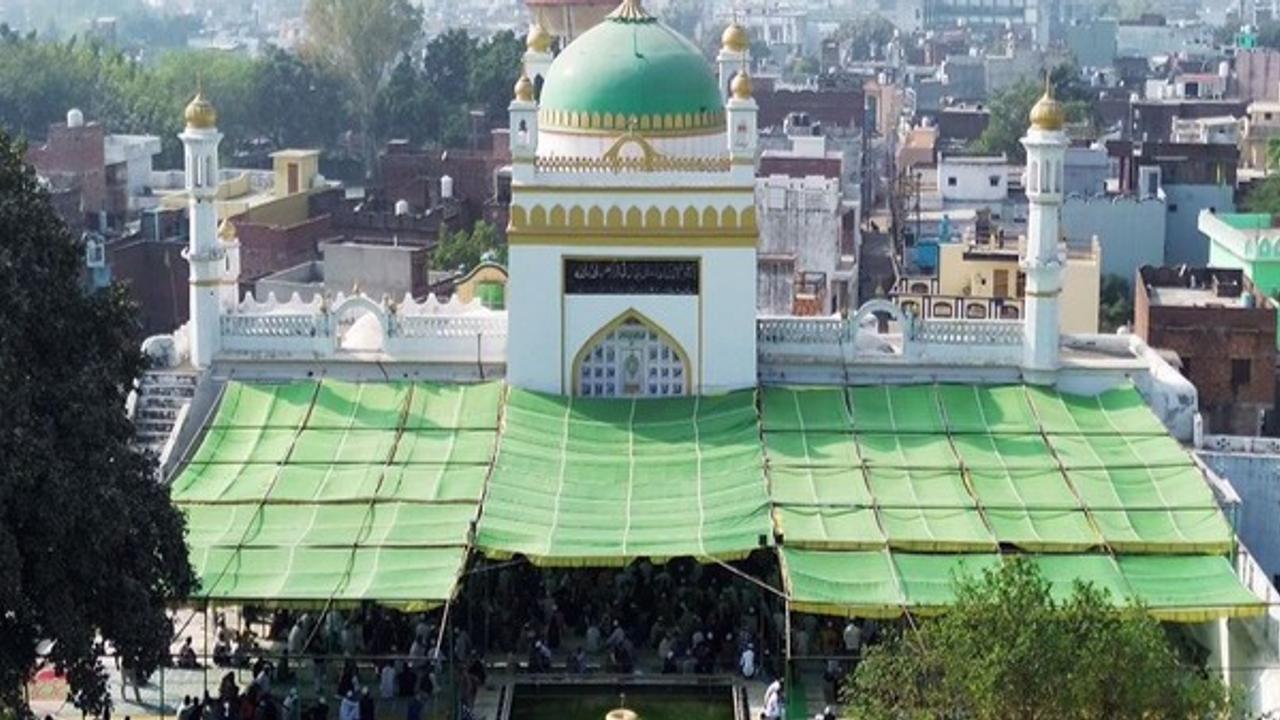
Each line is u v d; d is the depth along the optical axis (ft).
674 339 198.39
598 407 195.31
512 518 173.27
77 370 143.43
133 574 143.43
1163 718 133.90
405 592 160.25
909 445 187.52
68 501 135.13
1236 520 184.75
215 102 581.12
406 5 616.39
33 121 549.95
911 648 140.56
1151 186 380.17
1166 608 160.04
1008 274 308.60
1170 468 181.57
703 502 177.27
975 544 168.45
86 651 138.21
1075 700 131.34
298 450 185.68
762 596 180.14
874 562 166.40
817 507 175.11
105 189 415.23
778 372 201.46
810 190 310.65
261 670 169.07
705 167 196.44
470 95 588.09
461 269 340.18
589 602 184.65
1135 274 350.84
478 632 179.42
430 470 182.29
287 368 201.16
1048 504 175.52
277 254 348.59
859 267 352.49
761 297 284.00
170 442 189.16
